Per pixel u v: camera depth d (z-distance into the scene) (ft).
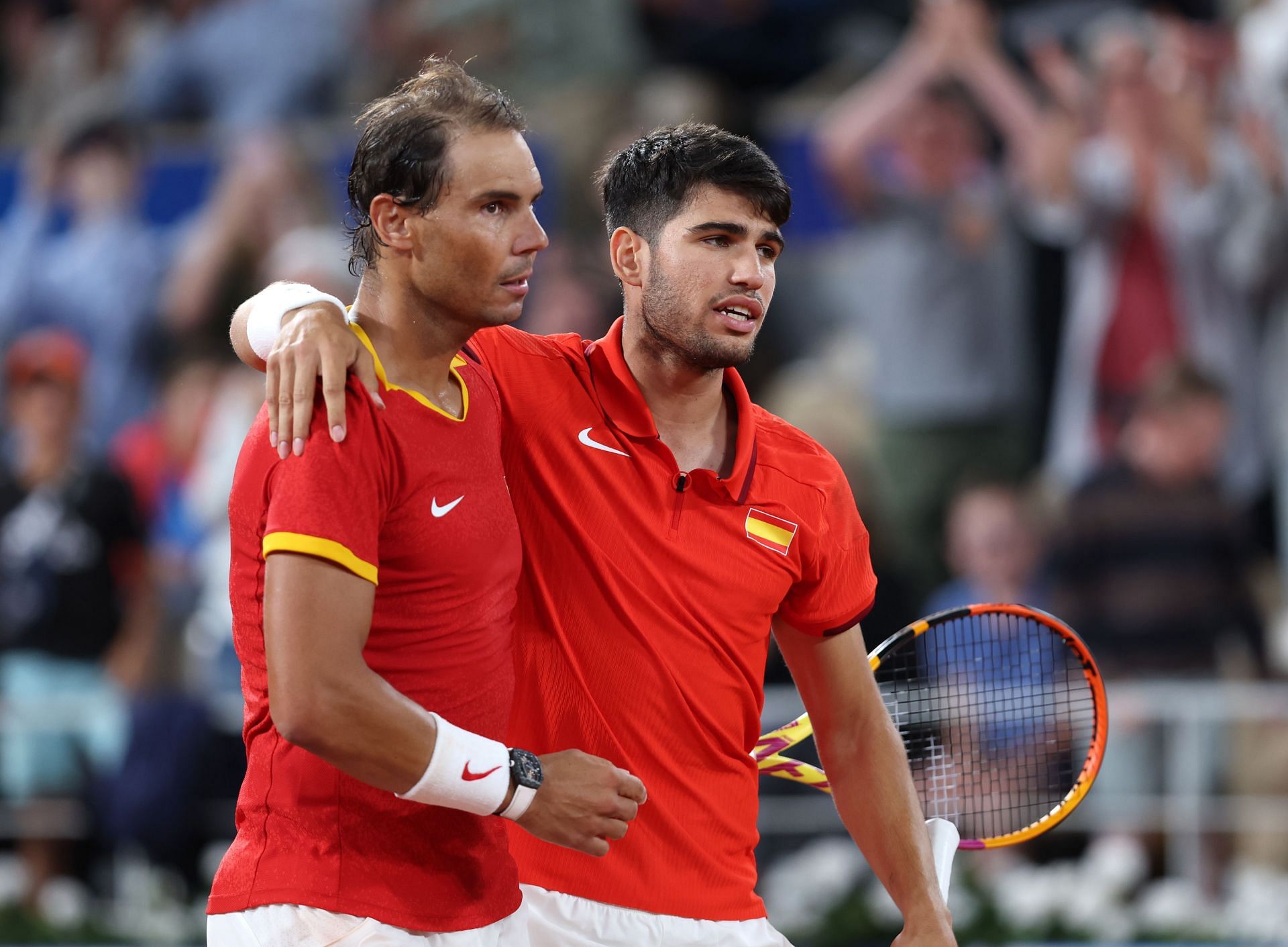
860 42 106.32
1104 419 96.78
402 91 27.55
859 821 34.63
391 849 26.71
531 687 32.19
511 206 26.86
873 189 100.37
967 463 96.58
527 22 108.17
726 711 32.91
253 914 26.45
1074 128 99.14
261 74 110.32
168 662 90.84
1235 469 96.94
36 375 93.40
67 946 78.54
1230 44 100.22
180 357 102.27
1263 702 81.61
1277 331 97.81
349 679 25.03
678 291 31.30
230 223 103.50
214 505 94.58
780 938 34.30
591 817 27.27
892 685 41.14
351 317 27.84
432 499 26.68
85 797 85.35
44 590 90.38
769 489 33.06
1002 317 97.96
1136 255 98.02
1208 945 74.90
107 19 115.24
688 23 108.06
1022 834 36.91
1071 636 37.55
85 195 105.29
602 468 32.22
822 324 100.37
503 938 28.43
